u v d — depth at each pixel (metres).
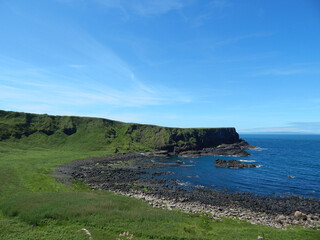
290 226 29.02
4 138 109.12
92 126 147.62
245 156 117.50
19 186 40.78
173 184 55.88
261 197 45.50
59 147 119.38
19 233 20.56
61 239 19.48
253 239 22.28
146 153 120.44
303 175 68.38
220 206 38.53
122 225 23.50
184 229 23.77
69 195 35.16
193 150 138.38
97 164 83.56
